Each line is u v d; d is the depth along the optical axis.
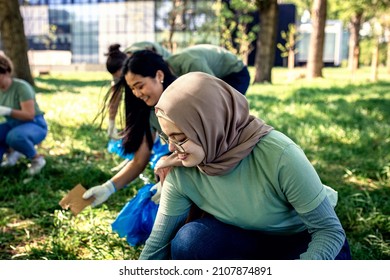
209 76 1.90
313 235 2.01
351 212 3.62
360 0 17.36
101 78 20.59
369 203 3.83
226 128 1.90
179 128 1.86
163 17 31.27
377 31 18.16
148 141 2.84
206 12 25.97
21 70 13.16
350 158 5.42
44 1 35.75
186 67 3.52
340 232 1.97
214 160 1.97
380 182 4.50
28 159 5.13
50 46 36.25
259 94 12.55
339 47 45.03
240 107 1.94
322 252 1.94
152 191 2.83
